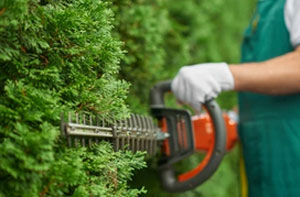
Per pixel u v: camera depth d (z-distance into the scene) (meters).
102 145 0.96
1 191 0.77
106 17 0.99
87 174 0.90
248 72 1.62
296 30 1.72
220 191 2.66
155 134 1.33
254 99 1.92
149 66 2.00
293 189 1.79
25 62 0.87
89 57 0.93
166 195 1.99
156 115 1.65
